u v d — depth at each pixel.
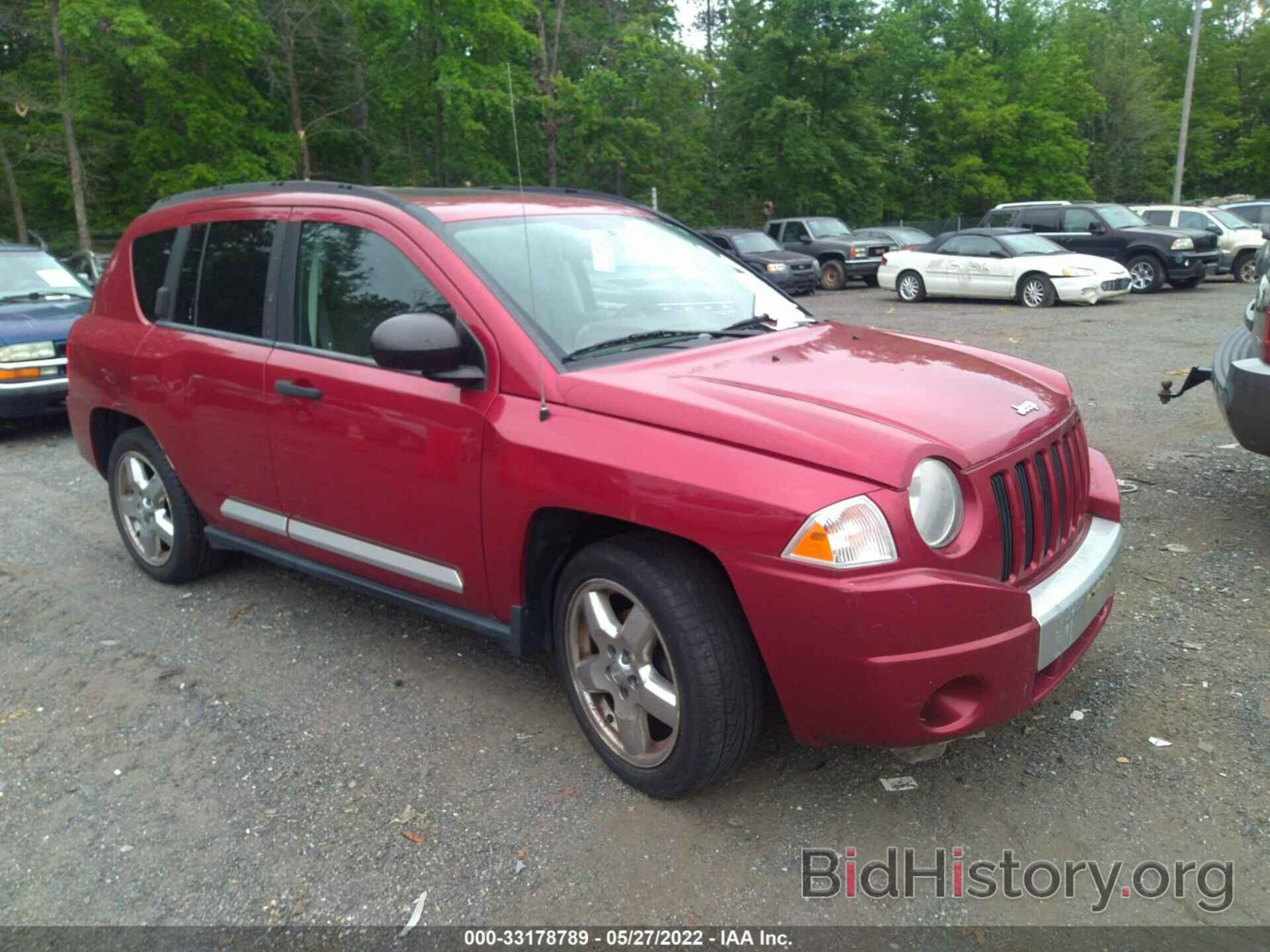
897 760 3.29
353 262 3.76
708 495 2.73
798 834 2.95
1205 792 3.06
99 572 5.30
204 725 3.68
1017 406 3.17
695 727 2.87
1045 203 20.97
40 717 3.79
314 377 3.76
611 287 3.73
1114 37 46.28
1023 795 3.09
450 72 25.22
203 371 4.25
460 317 3.36
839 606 2.56
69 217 29.20
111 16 20.75
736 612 2.89
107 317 5.02
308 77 28.80
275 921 2.67
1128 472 6.41
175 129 26.58
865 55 34.59
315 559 4.11
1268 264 4.95
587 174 32.62
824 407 2.91
